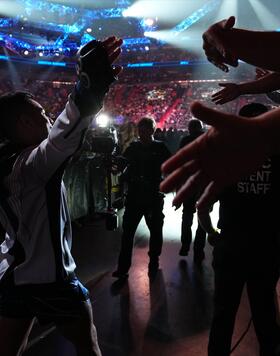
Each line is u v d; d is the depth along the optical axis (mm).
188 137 4539
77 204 5840
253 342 2793
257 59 681
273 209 1929
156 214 4191
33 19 27781
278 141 401
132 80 31000
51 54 28781
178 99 28969
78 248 4902
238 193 1966
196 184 409
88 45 1188
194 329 2957
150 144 4035
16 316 1469
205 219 2633
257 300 2025
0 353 1454
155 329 2955
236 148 393
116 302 3416
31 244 1449
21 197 1421
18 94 1509
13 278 1456
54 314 1475
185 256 4648
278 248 1985
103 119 6539
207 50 869
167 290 3664
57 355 2623
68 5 28375
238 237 1986
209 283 3824
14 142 1515
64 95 28219
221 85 1334
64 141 1236
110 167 5297
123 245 3986
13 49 27359
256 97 20641
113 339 2820
